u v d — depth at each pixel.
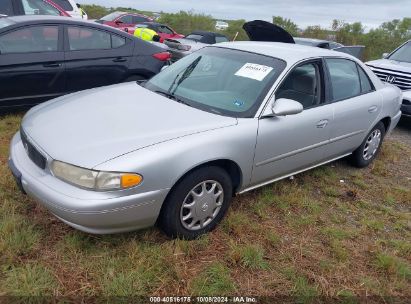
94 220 2.77
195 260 3.12
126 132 3.10
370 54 24.22
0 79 5.40
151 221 3.05
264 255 3.28
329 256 3.38
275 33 6.24
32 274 2.76
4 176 3.90
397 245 3.64
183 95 3.87
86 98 3.82
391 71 7.79
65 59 5.88
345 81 4.66
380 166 5.46
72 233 3.23
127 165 2.80
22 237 3.06
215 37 15.73
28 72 5.59
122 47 6.45
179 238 3.26
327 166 5.23
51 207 2.84
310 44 12.88
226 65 4.12
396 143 6.77
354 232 3.78
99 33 6.26
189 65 4.33
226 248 3.30
